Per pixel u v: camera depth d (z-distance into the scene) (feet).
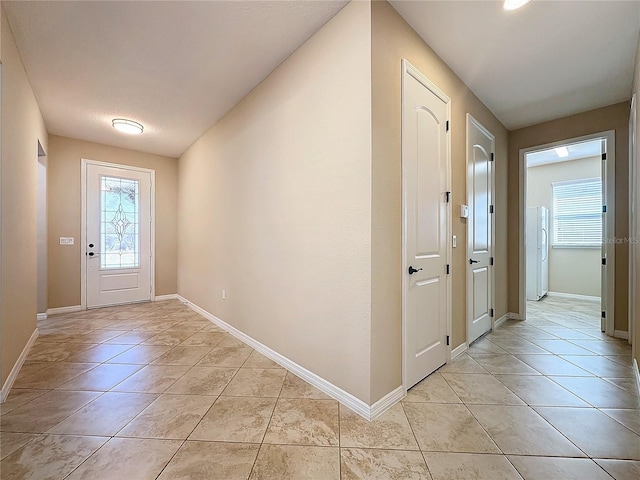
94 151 14.29
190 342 9.74
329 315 6.39
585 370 7.55
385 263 5.85
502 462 4.44
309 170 6.90
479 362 8.06
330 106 6.32
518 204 12.28
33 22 6.45
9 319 6.77
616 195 10.20
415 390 6.56
